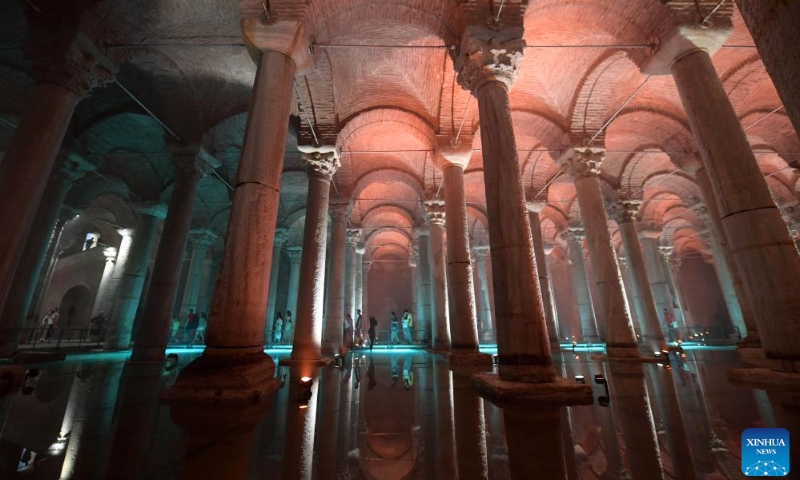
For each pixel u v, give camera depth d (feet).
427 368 24.06
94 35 20.83
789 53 6.09
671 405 11.40
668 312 50.03
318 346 25.63
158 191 42.29
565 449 7.48
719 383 15.46
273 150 15.57
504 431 8.93
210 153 32.63
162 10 22.85
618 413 10.46
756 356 22.61
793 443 7.47
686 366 22.50
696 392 13.50
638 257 38.06
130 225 63.26
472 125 29.37
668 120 32.50
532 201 44.47
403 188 54.08
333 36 22.00
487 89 17.46
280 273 86.63
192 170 30.76
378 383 17.31
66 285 69.51
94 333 58.29
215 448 7.43
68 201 46.88
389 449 7.70
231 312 13.42
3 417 9.68
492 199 15.66
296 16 17.62
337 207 41.29
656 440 7.98
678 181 47.03
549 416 10.25
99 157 34.63
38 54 19.56
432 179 41.24
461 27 19.06
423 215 56.39
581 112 29.94
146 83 29.14
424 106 30.83
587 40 25.88
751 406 10.85
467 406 11.98
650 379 17.19
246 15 17.61
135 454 6.97
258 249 14.25
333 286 37.70
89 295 71.72
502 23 18.31
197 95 30.14
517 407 11.42
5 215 16.75
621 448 7.48
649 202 53.36
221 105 31.78
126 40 22.89
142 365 24.52
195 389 12.10
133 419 9.73
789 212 46.83
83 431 8.54
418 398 13.57
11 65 28.55
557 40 25.95
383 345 64.75
